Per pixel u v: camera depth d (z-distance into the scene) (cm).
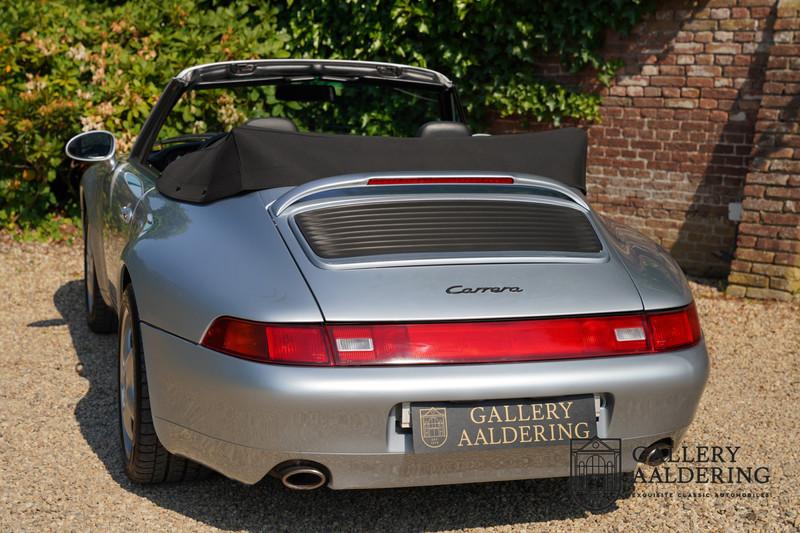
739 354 545
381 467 275
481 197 335
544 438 278
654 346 292
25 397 432
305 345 268
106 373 470
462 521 323
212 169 346
